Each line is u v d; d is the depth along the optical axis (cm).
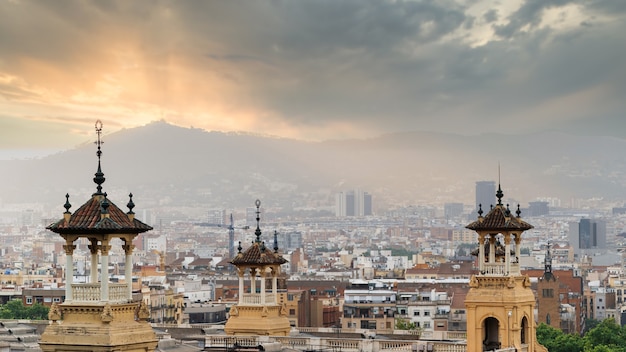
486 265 19975
